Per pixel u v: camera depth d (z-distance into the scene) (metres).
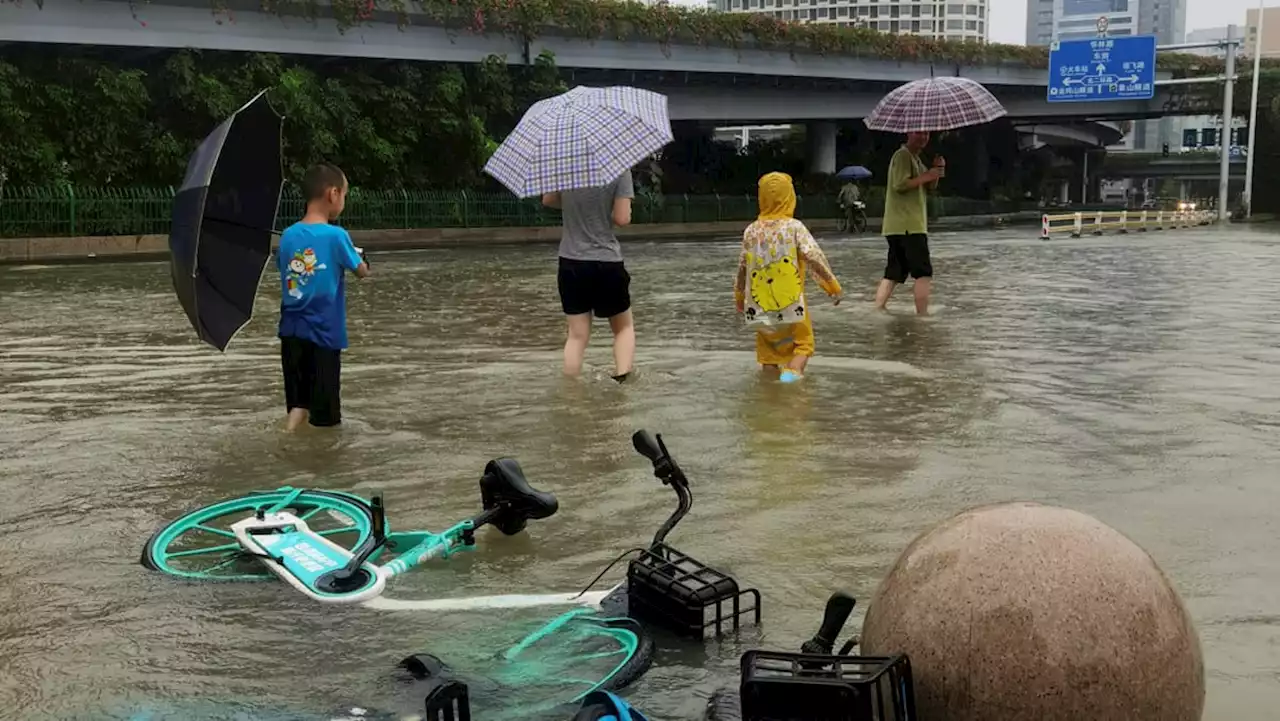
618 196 7.48
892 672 2.25
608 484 4.88
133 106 26.73
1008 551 2.36
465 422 6.22
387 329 10.57
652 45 38.09
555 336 10.04
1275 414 6.27
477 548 4.04
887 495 4.65
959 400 6.75
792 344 7.57
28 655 3.08
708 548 3.98
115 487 4.88
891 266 11.37
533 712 2.72
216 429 6.06
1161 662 2.24
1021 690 2.24
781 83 43.88
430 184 34.03
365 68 32.00
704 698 2.79
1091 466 5.11
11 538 4.14
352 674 2.95
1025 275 16.72
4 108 24.55
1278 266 18.48
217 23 28.02
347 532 4.20
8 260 21.98
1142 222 40.16
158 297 13.82
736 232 40.34
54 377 7.82
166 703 2.78
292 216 29.33
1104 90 46.47
